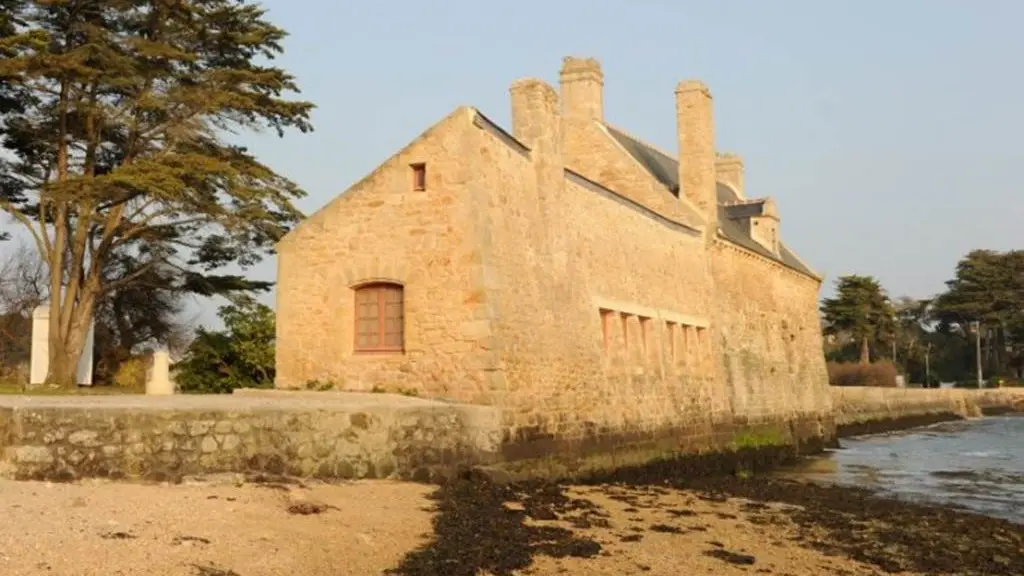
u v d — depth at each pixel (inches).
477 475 590.9
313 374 706.8
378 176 701.9
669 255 999.6
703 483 823.7
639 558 436.5
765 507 655.8
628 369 854.5
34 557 300.0
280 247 731.4
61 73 938.7
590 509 566.3
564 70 1176.2
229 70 1056.2
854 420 1936.5
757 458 1139.3
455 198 667.4
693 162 1151.6
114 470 447.5
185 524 372.2
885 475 1032.8
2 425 442.6
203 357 930.7
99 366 1237.1
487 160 678.5
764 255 1288.1
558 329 735.7
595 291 812.6
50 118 1043.9
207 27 1099.3
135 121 1000.2
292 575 331.0
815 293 1572.3
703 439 1003.3
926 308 4094.5
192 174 962.7
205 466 468.4
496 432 621.9
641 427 856.9
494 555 403.9
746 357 1183.6
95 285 1044.5
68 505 378.6
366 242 699.4
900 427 2182.6
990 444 1598.2
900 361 3818.9
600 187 847.7
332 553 367.6
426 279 669.3
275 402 554.6
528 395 672.4
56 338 1002.1
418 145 687.1
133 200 1061.8
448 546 409.1
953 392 2704.2
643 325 922.1
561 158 784.9
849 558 483.5
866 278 3385.8
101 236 1115.9
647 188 1117.1
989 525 629.9
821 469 1117.1
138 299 1305.4
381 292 699.4
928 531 591.2
